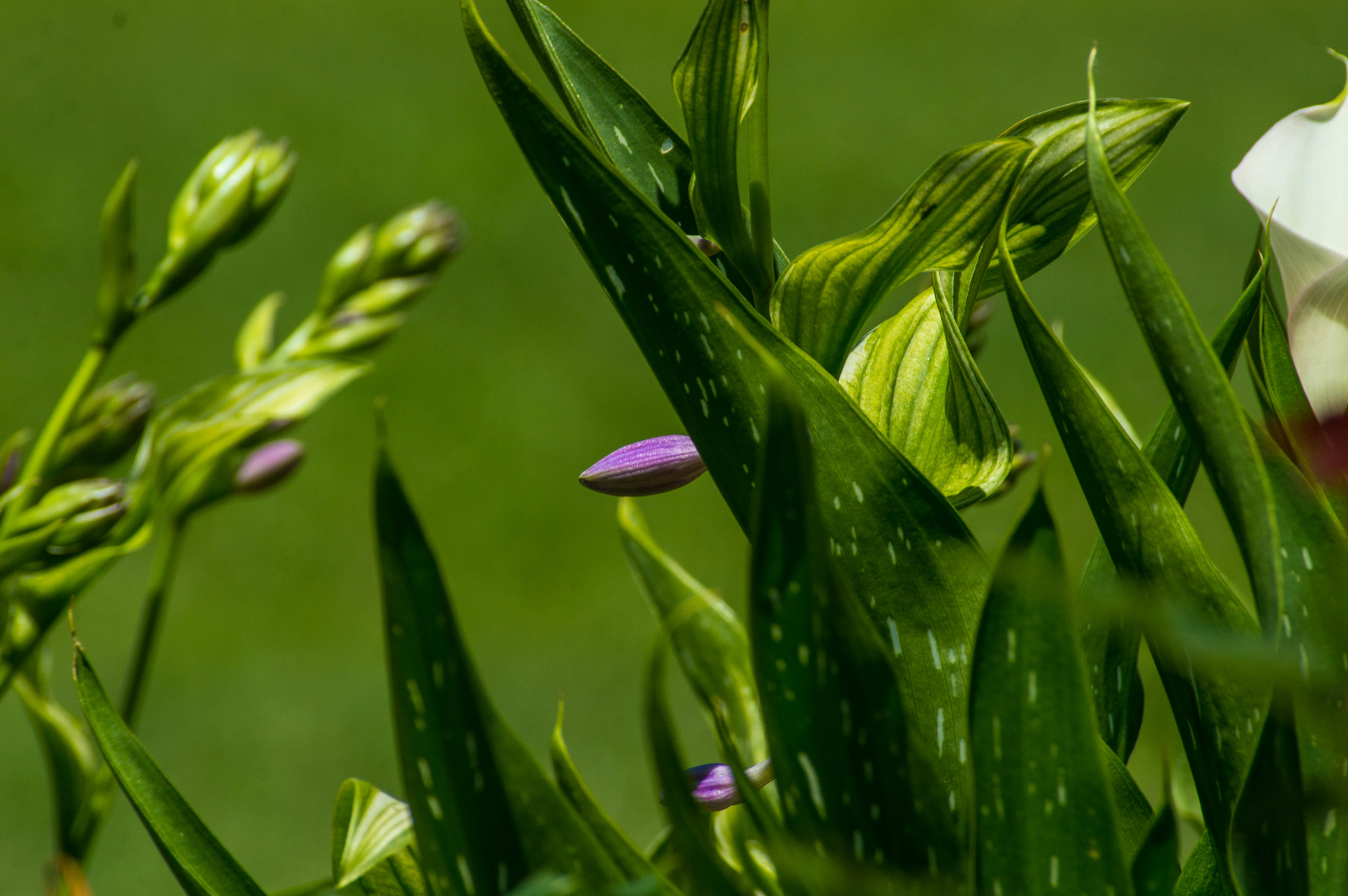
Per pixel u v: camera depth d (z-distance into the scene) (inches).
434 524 217.9
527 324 273.0
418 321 272.7
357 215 306.5
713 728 43.8
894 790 42.6
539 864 42.8
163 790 44.3
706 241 46.3
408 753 42.6
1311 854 43.4
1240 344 45.4
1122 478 43.8
